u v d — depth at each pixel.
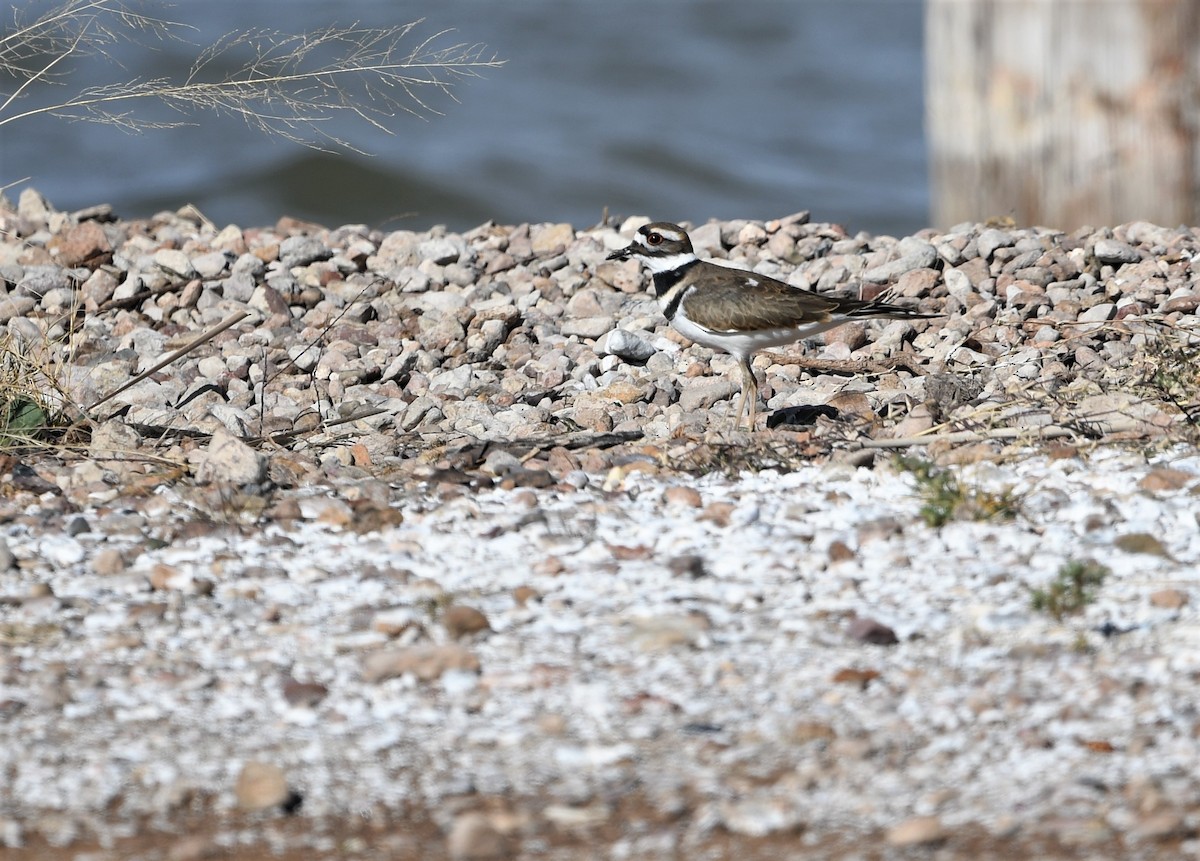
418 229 33.06
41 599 8.41
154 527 9.63
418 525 9.59
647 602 8.26
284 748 6.94
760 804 6.34
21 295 14.95
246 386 13.04
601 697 7.22
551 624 8.04
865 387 12.41
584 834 6.22
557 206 34.78
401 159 36.19
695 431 11.60
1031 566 8.48
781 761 6.65
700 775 6.58
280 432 11.64
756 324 11.40
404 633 7.98
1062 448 10.35
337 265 15.65
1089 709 6.90
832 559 8.74
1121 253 14.62
